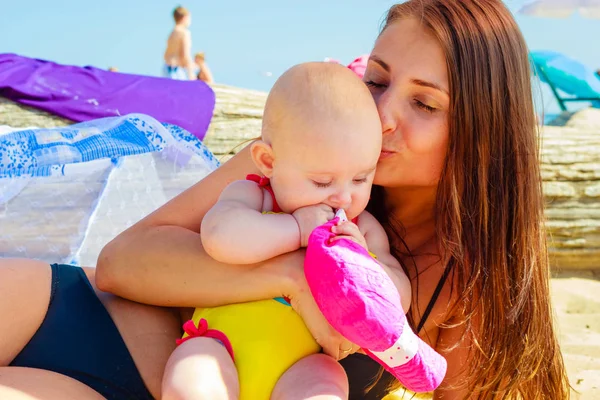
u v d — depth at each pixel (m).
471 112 2.03
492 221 2.13
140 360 2.06
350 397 2.21
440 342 2.36
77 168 3.46
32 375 1.86
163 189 3.63
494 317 2.16
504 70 2.09
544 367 2.27
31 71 5.30
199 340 1.84
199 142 3.75
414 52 2.01
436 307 2.26
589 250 5.45
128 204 3.55
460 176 2.09
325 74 1.95
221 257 1.91
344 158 1.88
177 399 1.65
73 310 2.11
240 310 1.93
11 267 2.09
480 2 2.10
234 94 5.69
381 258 2.03
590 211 5.45
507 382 2.17
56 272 2.18
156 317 2.16
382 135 2.05
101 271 2.17
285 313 1.90
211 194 2.32
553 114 9.38
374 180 2.13
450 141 2.05
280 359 1.84
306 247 2.00
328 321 1.78
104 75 5.43
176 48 12.12
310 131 1.88
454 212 2.11
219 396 1.67
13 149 3.24
